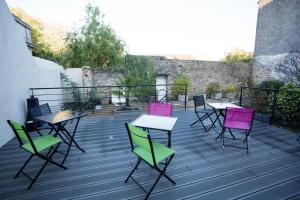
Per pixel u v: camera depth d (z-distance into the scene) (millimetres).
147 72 7930
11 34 3988
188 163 2770
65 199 1972
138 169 2590
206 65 11273
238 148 3328
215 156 3008
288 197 2045
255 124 4832
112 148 3289
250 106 6082
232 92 11672
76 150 3201
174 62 10523
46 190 2113
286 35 8969
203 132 4188
